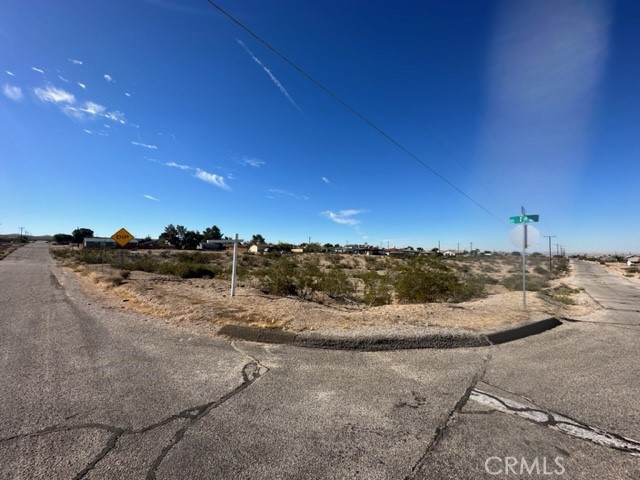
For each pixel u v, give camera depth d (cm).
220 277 1780
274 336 600
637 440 306
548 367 508
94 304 934
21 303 955
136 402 356
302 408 351
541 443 297
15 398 363
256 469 253
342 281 1244
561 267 4950
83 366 462
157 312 804
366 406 360
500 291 1775
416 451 281
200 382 412
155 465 255
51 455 265
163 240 10681
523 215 1038
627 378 465
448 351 573
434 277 1184
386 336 586
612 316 1051
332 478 245
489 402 377
